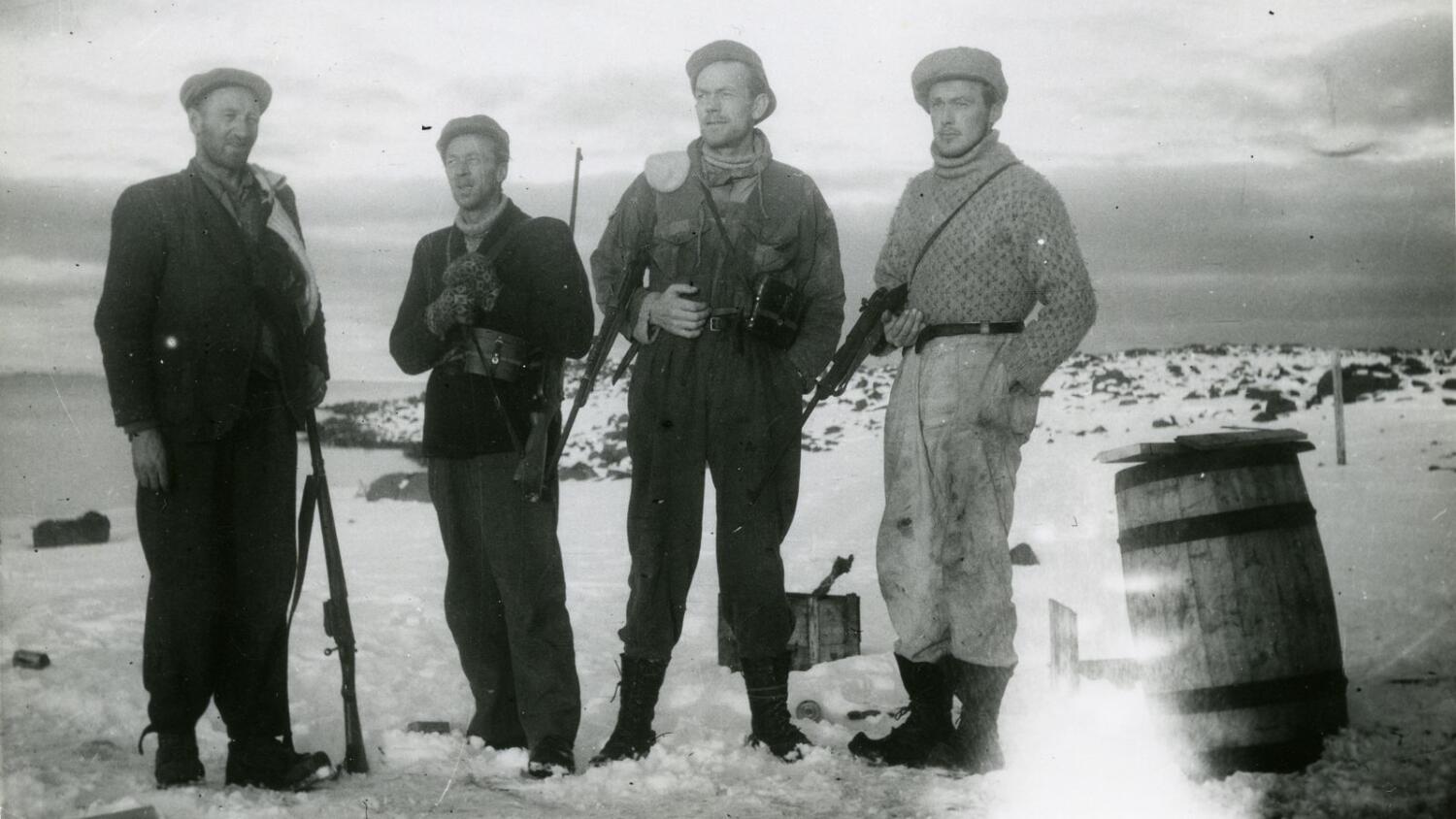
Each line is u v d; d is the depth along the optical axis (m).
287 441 3.92
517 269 4.11
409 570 7.94
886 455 4.21
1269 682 3.69
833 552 7.66
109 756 4.20
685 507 4.14
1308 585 3.75
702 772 3.96
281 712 3.95
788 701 4.66
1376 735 3.77
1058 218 3.98
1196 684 3.72
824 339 4.27
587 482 11.81
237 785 3.83
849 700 4.75
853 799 3.68
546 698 4.06
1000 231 4.00
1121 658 4.69
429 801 3.72
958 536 4.04
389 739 4.31
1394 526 6.22
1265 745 3.69
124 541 9.21
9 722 4.55
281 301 3.90
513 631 4.08
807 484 9.99
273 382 3.89
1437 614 4.82
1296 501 3.79
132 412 3.70
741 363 4.12
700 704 4.73
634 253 4.21
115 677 5.09
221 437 3.78
